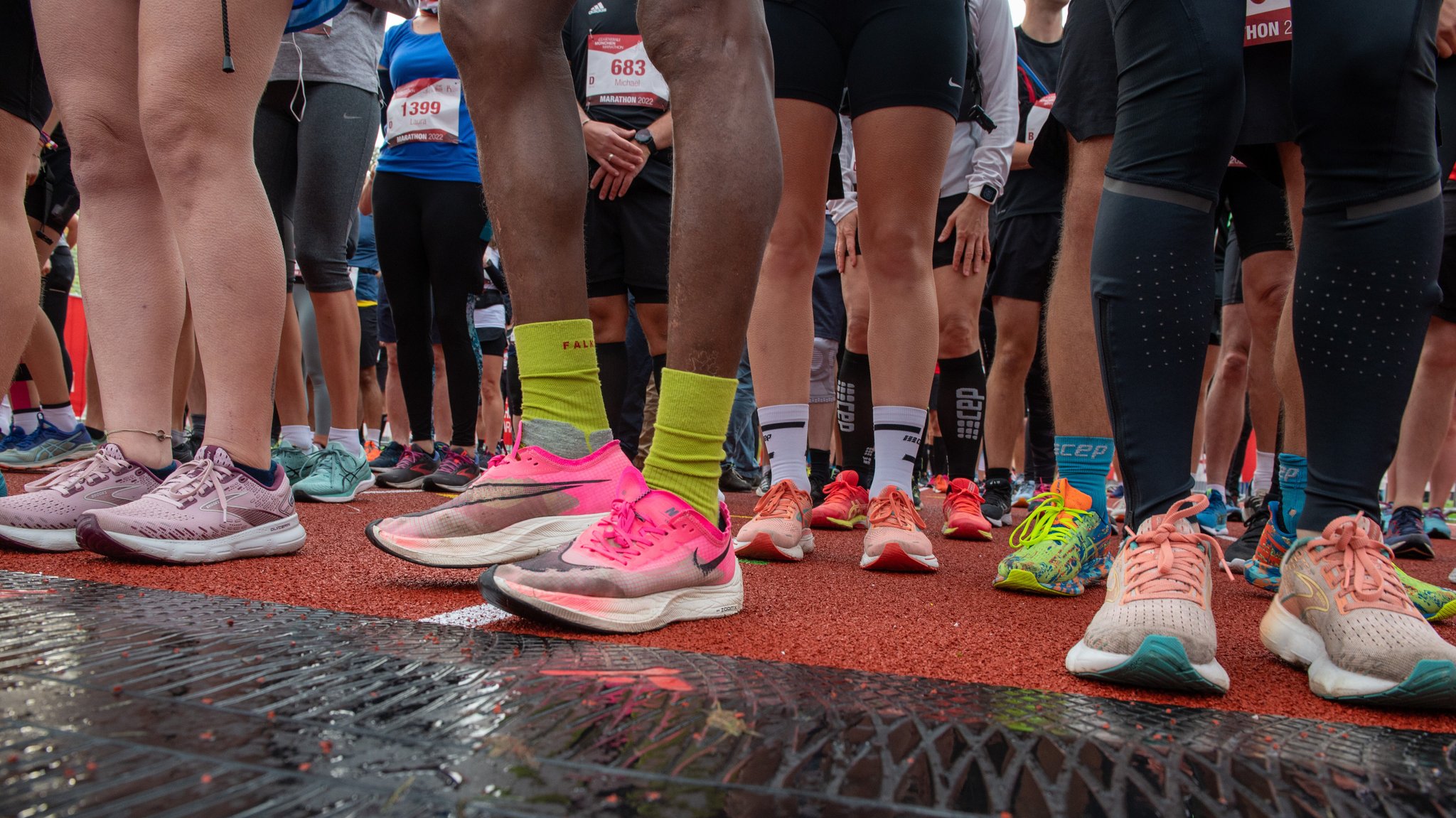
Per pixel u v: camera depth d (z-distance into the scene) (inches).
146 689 30.4
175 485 64.6
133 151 71.2
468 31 57.7
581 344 62.2
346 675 33.9
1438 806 27.2
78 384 377.1
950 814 24.1
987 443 152.1
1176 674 40.6
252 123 68.8
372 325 239.8
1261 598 76.7
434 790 23.3
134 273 71.6
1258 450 128.7
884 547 79.0
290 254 136.3
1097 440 76.2
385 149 146.6
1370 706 41.4
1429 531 179.9
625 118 126.4
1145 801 26.1
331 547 77.3
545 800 23.1
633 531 51.8
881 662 45.1
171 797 21.7
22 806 20.5
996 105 122.9
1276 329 114.0
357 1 133.3
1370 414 47.5
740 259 50.8
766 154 50.1
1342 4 46.8
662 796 23.9
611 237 127.3
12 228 74.3
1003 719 33.8
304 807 21.6
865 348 131.3
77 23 68.1
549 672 36.5
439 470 154.9
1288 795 27.5
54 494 65.7
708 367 52.6
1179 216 52.4
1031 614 61.8
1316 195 49.9
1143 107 53.8
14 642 35.6
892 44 83.0
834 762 27.5
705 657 41.4
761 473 231.0
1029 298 143.2
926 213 88.1
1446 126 116.3
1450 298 122.3
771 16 85.8
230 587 56.2
